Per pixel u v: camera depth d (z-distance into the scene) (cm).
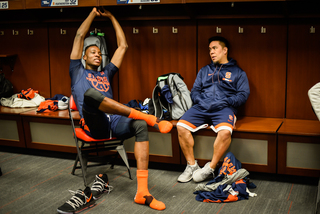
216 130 299
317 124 319
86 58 322
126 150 347
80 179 318
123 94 406
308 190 284
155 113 331
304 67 337
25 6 374
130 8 375
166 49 379
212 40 337
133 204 267
